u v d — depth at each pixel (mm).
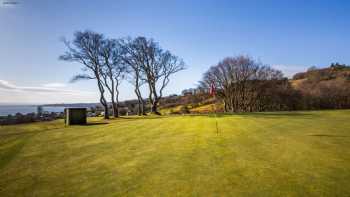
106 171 8727
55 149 12766
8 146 13914
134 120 29172
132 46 46625
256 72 58500
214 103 65438
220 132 16156
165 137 15102
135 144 13297
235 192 6555
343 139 13219
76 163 9953
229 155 10195
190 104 72188
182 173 8164
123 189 7035
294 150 10820
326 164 8727
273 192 6469
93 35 39500
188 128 18781
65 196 6785
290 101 54531
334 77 67250
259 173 7926
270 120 22812
